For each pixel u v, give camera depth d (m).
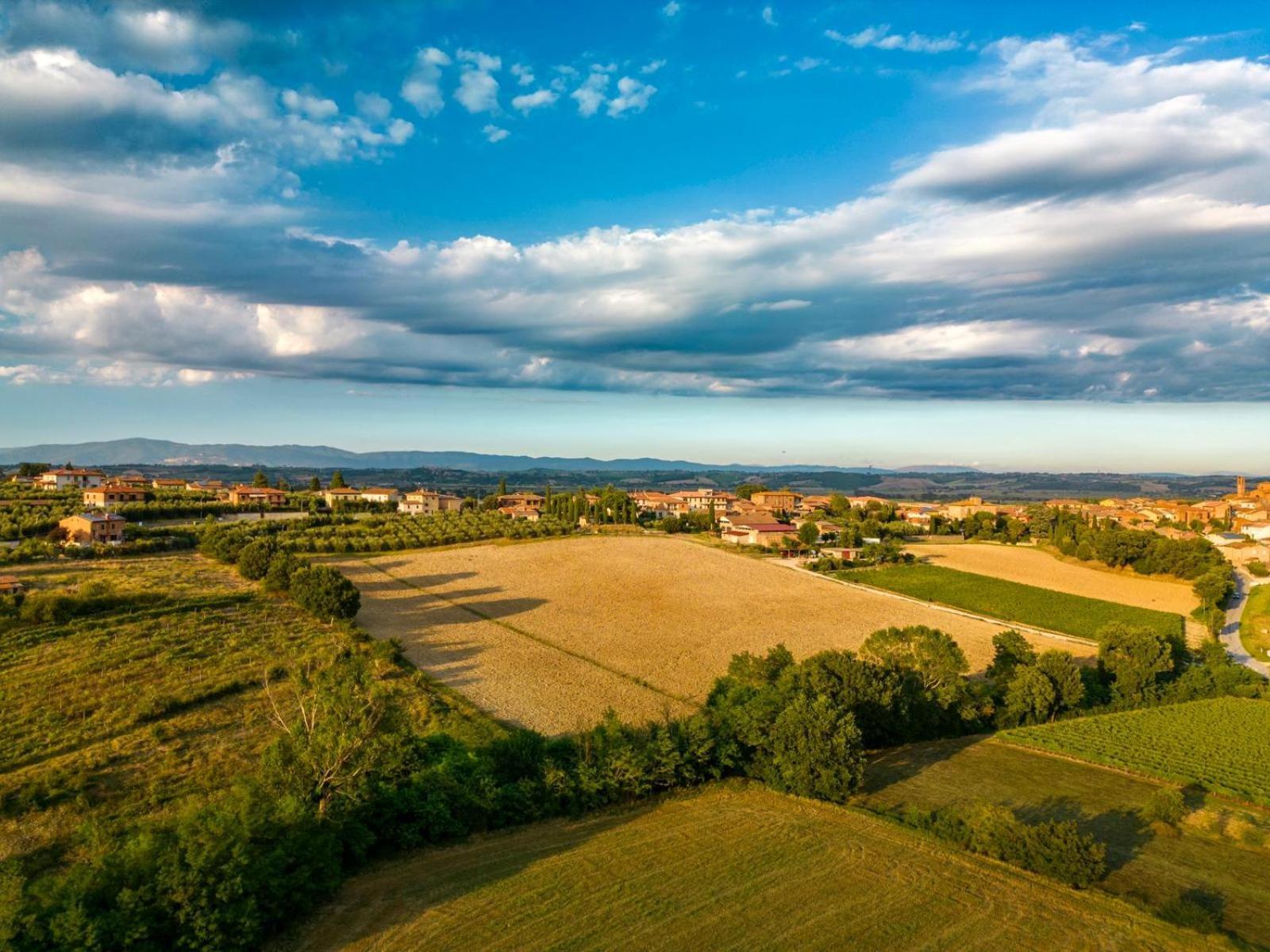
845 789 48.94
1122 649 84.19
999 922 35.06
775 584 120.25
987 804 47.25
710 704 62.03
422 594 102.50
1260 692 80.81
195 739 52.75
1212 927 34.97
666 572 123.75
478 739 55.75
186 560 106.88
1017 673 74.81
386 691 52.91
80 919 29.08
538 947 32.03
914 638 71.62
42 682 58.75
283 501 184.00
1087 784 55.75
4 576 88.06
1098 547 152.62
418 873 38.50
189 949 30.28
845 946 32.66
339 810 39.44
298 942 32.28
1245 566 160.38
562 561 127.44
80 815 43.03
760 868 39.41
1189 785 55.81
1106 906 37.03
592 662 79.50
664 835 43.38
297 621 78.62
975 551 168.50
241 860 32.44
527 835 43.59
